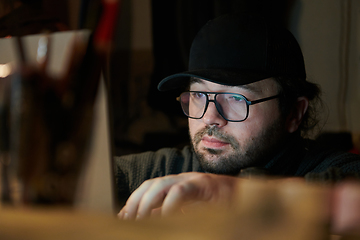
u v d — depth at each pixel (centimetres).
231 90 82
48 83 30
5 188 27
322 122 139
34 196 27
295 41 92
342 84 142
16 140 27
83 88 32
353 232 11
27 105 28
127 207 39
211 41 86
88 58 33
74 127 30
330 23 139
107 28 39
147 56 144
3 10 55
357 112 141
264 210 10
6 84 29
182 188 33
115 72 143
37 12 55
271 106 85
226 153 84
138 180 95
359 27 137
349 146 137
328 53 141
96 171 31
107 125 33
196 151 89
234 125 82
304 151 94
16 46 32
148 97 144
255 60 83
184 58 142
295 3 136
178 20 139
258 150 84
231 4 133
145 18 141
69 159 29
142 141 144
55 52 32
